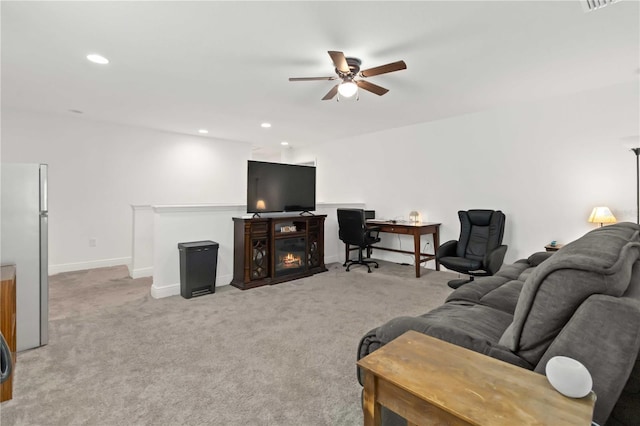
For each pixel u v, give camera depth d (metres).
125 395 1.70
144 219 4.32
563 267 0.97
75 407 1.60
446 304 1.94
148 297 3.43
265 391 1.75
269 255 4.03
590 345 0.86
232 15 2.01
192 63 2.71
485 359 0.95
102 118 4.61
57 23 2.10
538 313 1.01
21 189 2.18
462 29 2.18
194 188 5.87
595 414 0.84
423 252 4.96
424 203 4.93
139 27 2.15
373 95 3.57
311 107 4.03
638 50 2.49
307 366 2.01
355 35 2.26
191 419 1.53
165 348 2.24
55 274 4.43
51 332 2.50
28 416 1.53
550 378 0.79
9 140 4.18
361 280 4.17
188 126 5.11
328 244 5.37
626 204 3.24
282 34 2.24
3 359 1.27
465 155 4.45
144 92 3.47
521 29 2.18
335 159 6.33
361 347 1.36
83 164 4.71
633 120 3.18
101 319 2.78
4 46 2.42
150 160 5.34
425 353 0.98
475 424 0.69
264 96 3.59
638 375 0.97
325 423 1.51
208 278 3.54
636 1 1.87
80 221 4.71
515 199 4.00
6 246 2.14
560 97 3.62
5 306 1.88
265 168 4.12
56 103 3.90
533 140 3.83
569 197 3.59
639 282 1.02
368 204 5.74
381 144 5.50
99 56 2.59
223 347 2.26
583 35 2.26
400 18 2.04
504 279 2.35
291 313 2.95
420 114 4.38
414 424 0.84
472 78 3.07
